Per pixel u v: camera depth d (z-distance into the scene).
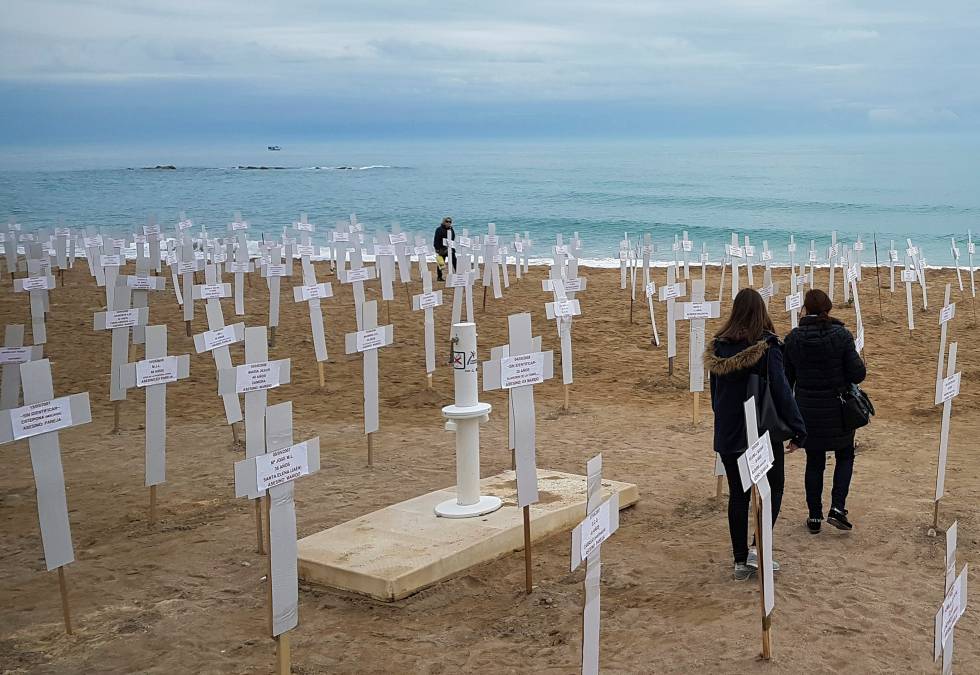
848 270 21.23
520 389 6.43
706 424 11.69
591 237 51.91
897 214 62.06
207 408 12.88
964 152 160.25
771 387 6.60
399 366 15.30
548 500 8.00
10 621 6.33
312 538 7.17
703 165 137.75
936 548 7.40
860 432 11.25
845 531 7.77
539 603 6.41
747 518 6.82
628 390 13.72
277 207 77.69
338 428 11.72
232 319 19.70
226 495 9.12
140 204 82.31
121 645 5.95
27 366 5.84
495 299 22.69
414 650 5.82
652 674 5.47
